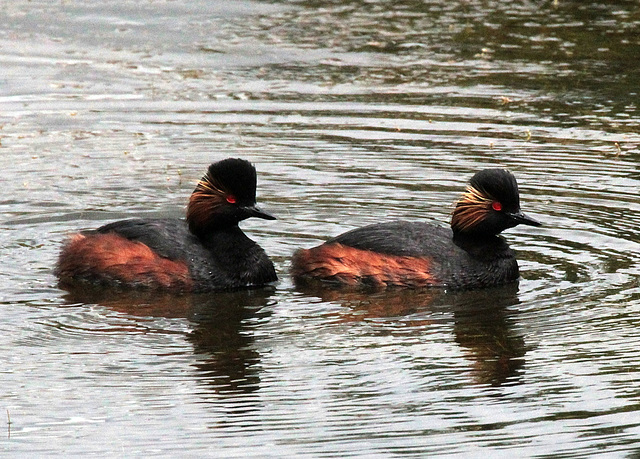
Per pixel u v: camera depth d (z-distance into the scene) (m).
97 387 11.58
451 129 20.94
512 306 13.92
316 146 20.08
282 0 29.27
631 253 15.52
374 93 22.92
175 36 26.28
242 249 14.80
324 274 14.92
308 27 27.19
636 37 26.31
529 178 18.47
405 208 17.23
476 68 24.45
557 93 22.89
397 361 12.24
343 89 23.16
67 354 12.40
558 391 11.49
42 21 27.06
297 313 13.77
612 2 29.05
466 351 12.51
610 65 24.53
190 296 14.39
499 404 11.20
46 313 13.62
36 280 14.73
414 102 22.41
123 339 12.86
